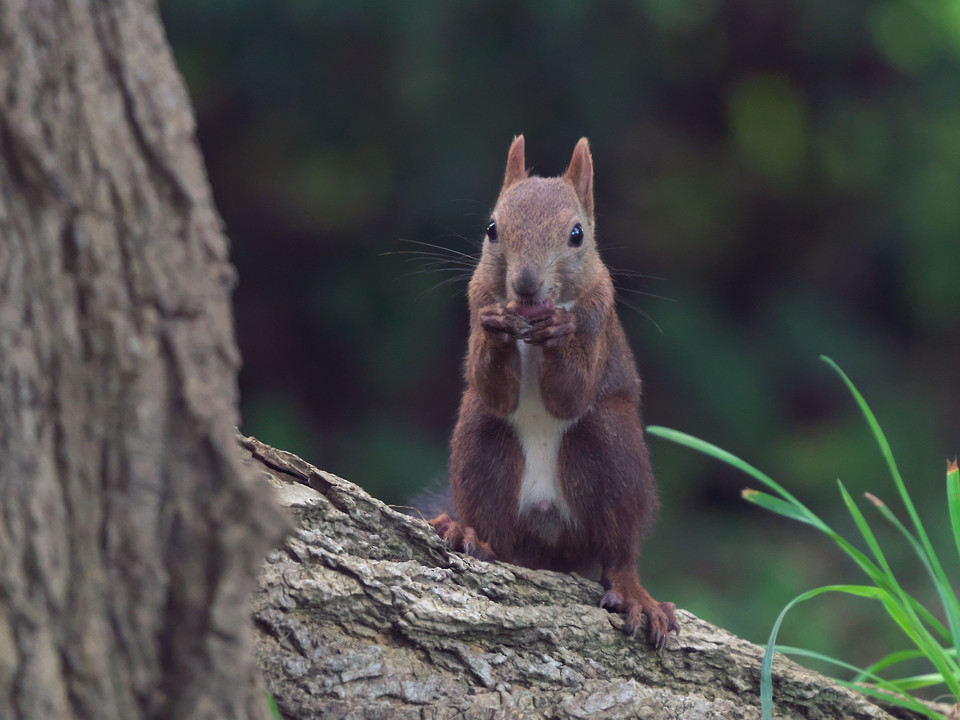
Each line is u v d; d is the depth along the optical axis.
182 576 5.83
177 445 5.89
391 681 6.07
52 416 5.70
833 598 6.57
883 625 6.54
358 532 6.09
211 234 5.99
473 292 6.20
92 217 5.80
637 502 6.18
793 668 6.13
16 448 5.63
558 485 6.19
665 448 7.54
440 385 7.70
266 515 5.95
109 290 5.82
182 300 5.98
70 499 5.71
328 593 6.07
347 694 6.06
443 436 7.52
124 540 5.75
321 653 6.06
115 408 5.79
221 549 5.85
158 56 5.98
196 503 5.89
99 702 5.65
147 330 5.88
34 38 5.71
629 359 6.22
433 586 6.09
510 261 6.17
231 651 5.83
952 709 6.14
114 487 5.77
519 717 6.08
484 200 7.09
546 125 7.10
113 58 5.91
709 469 7.59
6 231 5.65
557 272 6.17
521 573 6.12
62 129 5.75
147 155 5.98
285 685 6.05
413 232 7.44
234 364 5.98
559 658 6.10
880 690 6.13
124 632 5.73
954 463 6.12
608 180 8.07
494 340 6.15
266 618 6.06
